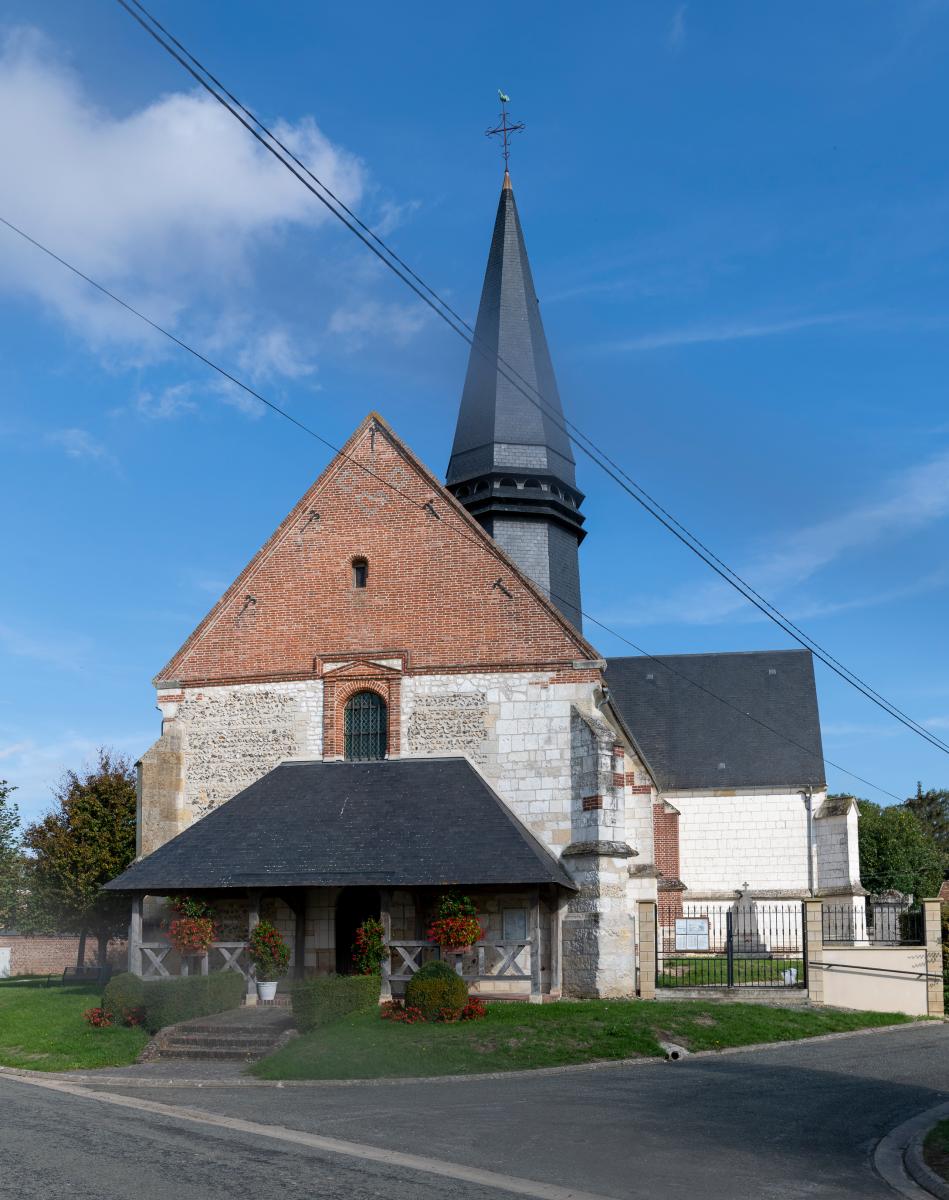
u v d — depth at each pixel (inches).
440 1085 745.6
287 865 1027.9
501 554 1181.1
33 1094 684.1
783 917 1764.3
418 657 1178.6
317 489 1244.5
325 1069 781.3
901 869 2345.0
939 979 1112.2
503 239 1612.9
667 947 1534.2
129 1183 442.9
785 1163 518.9
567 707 1133.7
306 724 1192.2
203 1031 908.0
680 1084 725.9
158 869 1055.6
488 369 1555.1
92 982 1453.0
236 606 1237.7
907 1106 661.3
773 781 1823.3
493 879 972.6
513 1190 451.8
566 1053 824.9
